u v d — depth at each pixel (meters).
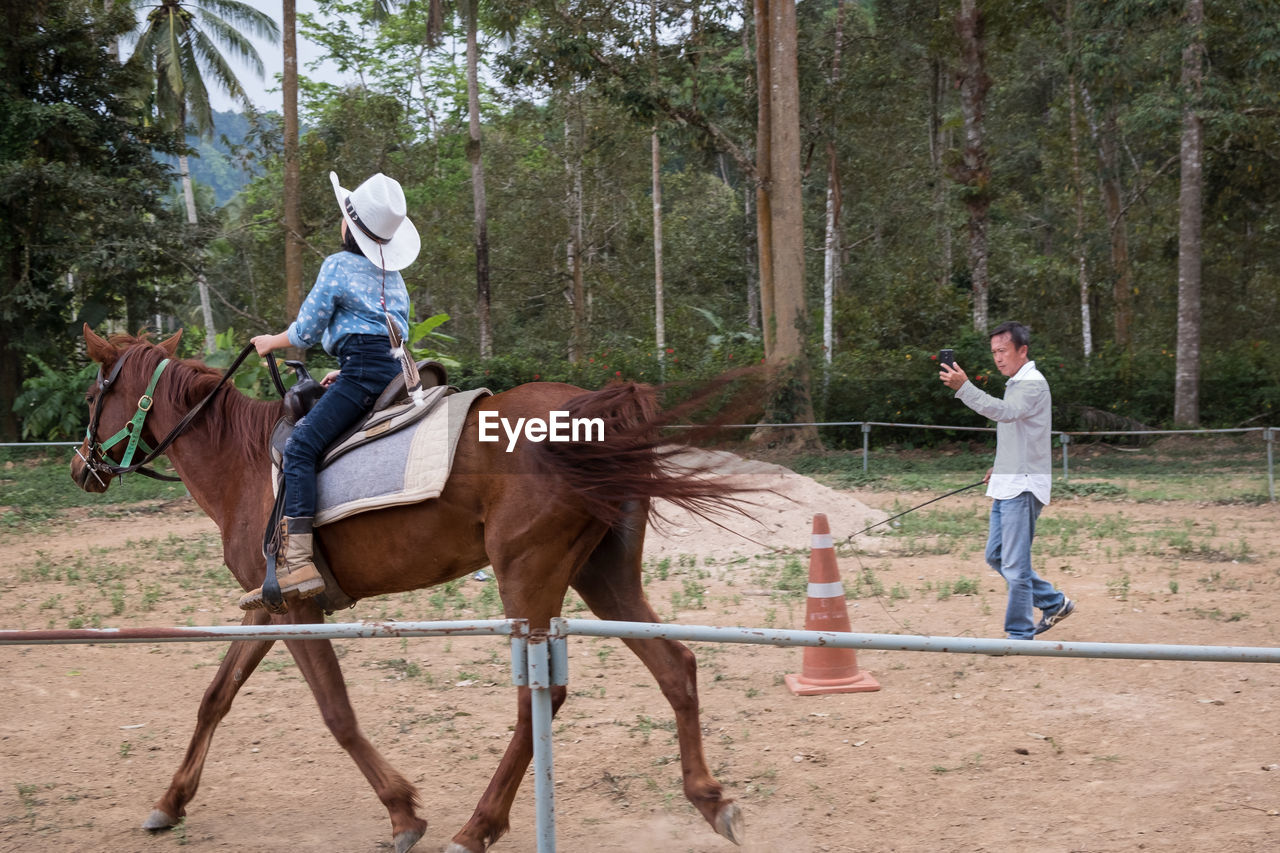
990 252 32.56
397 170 31.66
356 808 4.36
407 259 4.21
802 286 20.30
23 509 14.73
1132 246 30.69
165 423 4.52
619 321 33.03
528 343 31.69
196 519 14.09
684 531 10.77
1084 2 22.12
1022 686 5.75
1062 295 31.56
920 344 27.31
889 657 6.46
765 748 4.88
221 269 35.59
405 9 38.03
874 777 4.47
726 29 22.47
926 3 27.31
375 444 3.92
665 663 3.80
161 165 26.23
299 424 3.95
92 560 10.63
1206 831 3.80
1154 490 15.23
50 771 4.82
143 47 31.17
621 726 5.27
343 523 3.87
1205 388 22.81
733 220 36.66
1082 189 27.88
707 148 22.94
